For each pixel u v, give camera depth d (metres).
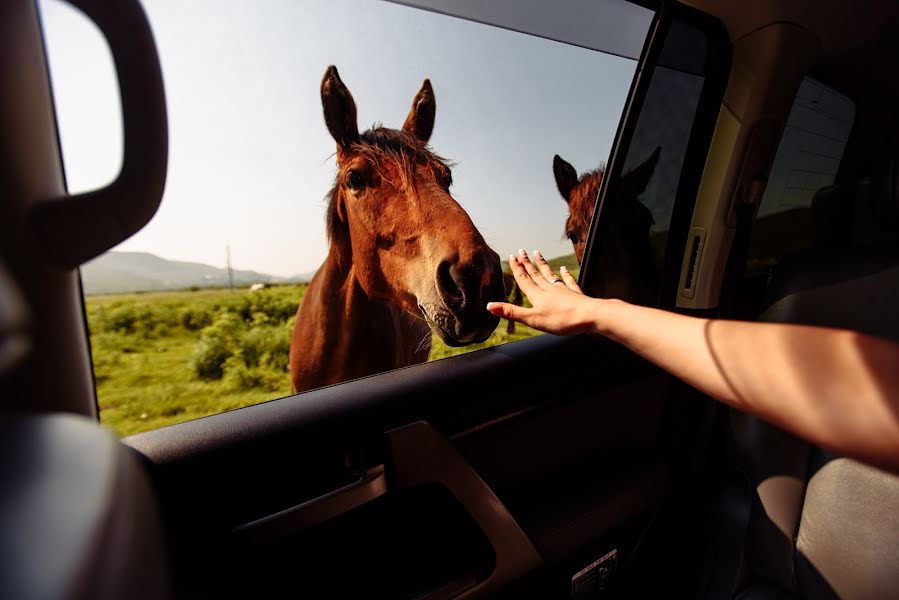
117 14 0.35
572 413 1.11
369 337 1.26
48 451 0.23
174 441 0.65
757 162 1.36
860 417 0.29
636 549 1.14
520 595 0.91
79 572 0.17
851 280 0.80
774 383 0.34
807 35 1.24
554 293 0.63
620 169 1.34
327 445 0.74
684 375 0.42
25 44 0.50
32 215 0.39
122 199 0.38
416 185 1.14
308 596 0.77
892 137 1.45
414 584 0.84
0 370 0.20
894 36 1.26
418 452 0.83
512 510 1.00
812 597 0.76
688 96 1.36
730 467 0.97
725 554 0.92
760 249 1.65
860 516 0.71
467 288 1.11
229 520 0.67
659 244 1.48
